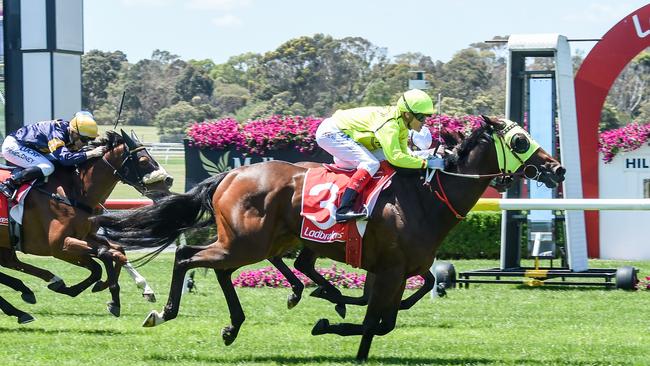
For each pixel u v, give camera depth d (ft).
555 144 51.03
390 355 31.01
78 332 35.27
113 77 243.60
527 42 50.21
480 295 46.73
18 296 46.34
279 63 226.58
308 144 63.57
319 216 29.60
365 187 29.63
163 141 187.11
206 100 236.22
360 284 49.06
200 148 64.85
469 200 29.91
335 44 224.12
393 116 29.63
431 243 29.55
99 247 37.14
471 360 30.07
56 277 38.04
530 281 49.57
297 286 36.65
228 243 30.22
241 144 64.18
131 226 31.94
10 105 69.97
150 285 50.80
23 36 69.05
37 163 36.27
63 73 69.92
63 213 36.19
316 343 33.14
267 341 33.42
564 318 39.37
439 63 211.00
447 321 38.47
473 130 30.19
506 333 35.50
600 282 50.47
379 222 29.14
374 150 30.19
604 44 64.28
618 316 39.93
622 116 189.98
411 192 29.58
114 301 36.94
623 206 44.55
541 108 50.90
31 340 33.14
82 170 37.40
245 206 30.17
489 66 212.43
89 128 37.01
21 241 36.52
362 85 219.00
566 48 51.03
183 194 31.71
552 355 30.89
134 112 237.86
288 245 31.81
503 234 51.88
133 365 28.60
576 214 51.24
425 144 40.04
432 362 29.81
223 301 44.42
